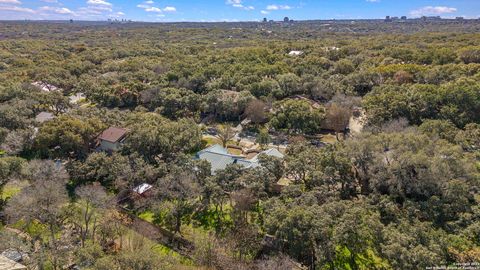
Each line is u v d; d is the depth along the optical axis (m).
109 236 36.97
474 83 63.84
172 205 40.09
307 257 31.75
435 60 91.00
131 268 25.73
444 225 33.97
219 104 75.31
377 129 57.47
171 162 48.00
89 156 50.22
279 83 84.06
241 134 69.50
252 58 107.75
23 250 32.91
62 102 77.81
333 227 31.53
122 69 109.50
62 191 42.25
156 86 84.69
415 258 27.64
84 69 113.25
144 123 58.88
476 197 37.25
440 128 53.53
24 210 36.56
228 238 35.88
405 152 39.03
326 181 40.12
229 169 42.47
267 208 36.09
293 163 43.16
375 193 38.41
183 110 76.69
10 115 61.62
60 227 38.50
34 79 99.25
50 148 56.47
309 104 73.12
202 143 63.34
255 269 31.97
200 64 103.75
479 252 29.69
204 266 33.12
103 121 63.03
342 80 84.81
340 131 67.44
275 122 68.62
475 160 44.69
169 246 37.19
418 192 38.09
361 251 31.69
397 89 70.69
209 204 41.19
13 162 44.59
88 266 28.05
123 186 44.69
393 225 32.94
